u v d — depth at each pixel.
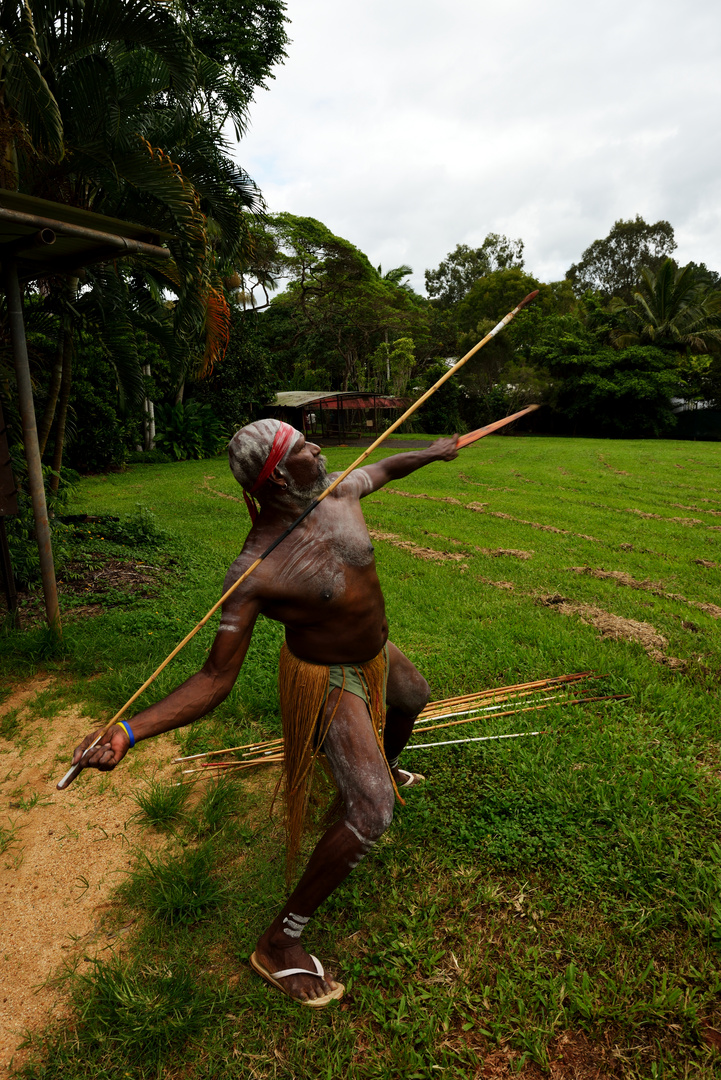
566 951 2.54
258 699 4.60
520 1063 2.12
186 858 3.09
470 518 12.44
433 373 43.25
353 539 2.61
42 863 3.20
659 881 2.83
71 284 9.68
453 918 2.74
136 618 6.35
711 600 7.03
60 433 10.48
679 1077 2.07
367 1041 2.26
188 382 29.08
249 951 2.61
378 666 2.74
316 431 45.03
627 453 26.23
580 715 4.29
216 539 10.70
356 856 2.38
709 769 3.71
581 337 42.72
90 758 2.14
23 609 6.92
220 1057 2.21
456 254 69.38
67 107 8.21
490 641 5.65
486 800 3.44
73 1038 2.31
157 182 8.20
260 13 18.52
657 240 72.25
